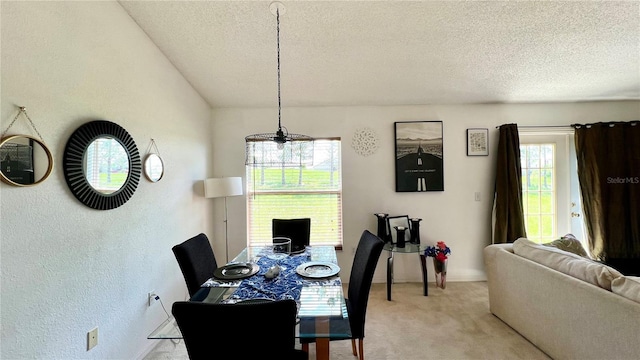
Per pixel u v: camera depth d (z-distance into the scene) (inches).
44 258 49.3
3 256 43.0
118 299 67.6
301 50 87.5
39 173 48.1
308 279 62.5
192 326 36.3
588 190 122.5
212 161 128.3
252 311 35.8
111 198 64.3
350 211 128.9
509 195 122.0
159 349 79.8
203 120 119.1
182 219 100.0
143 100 77.8
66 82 53.7
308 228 103.3
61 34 52.7
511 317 84.6
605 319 54.5
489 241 129.2
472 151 128.0
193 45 84.5
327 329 46.4
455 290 117.1
